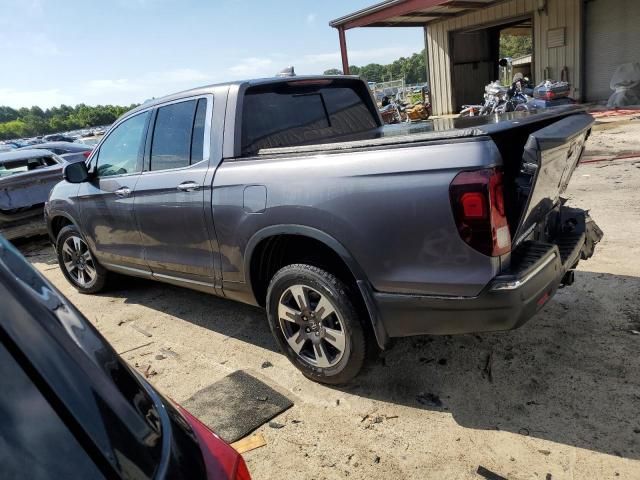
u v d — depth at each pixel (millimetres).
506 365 3252
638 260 4457
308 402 3133
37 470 893
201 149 3648
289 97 3955
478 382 3123
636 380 2945
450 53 19469
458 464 2506
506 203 2662
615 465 2385
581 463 2420
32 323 1031
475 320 2549
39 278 1199
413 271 2621
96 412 1021
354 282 3018
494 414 2834
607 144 9906
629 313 3641
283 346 3404
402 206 2562
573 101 13195
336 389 3236
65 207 5090
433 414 2893
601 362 3146
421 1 14555
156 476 1048
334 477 2520
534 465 2445
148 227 4105
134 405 1144
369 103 4750
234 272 3506
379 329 2850
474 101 20844
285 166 3045
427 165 2473
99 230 4754
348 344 3027
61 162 8984
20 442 902
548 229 3357
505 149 2883
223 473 1263
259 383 3375
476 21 18250
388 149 2627
